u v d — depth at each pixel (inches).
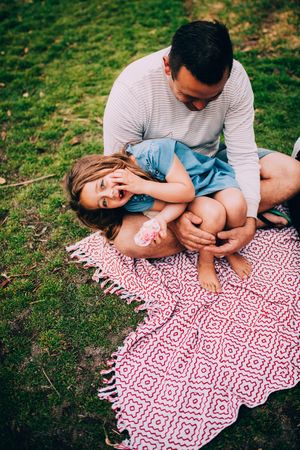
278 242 112.3
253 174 102.0
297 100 156.9
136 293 105.0
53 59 191.9
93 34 204.5
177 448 80.9
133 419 84.8
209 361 92.0
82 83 176.4
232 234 97.4
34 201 131.8
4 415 88.2
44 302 106.8
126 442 82.4
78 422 86.7
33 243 120.6
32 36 207.9
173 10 211.8
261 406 86.3
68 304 106.1
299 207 108.5
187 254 113.1
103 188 90.4
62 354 97.0
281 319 98.0
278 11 201.2
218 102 93.5
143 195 97.6
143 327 97.9
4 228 125.0
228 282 106.3
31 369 95.0
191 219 95.5
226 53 73.5
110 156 96.0
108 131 98.6
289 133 145.3
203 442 81.5
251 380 88.9
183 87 77.5
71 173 97.0
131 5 221.0
